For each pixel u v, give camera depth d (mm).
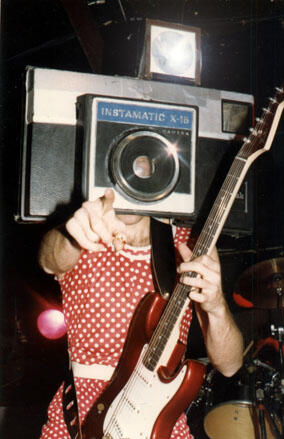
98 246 1044
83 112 1151
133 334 1387
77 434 1387
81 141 1162
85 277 1472
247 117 1356
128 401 1330
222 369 1531
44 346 7090
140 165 1150
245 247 4801
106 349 1439
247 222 1356
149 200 1140
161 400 1309
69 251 1387
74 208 1188
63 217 1197
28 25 4227
